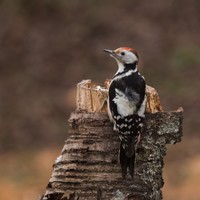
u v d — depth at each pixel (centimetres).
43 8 2391
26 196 1394
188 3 2394
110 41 2272
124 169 718
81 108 771
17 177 1489
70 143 734
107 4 2427
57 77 2127
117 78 773
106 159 725
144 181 729
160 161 744
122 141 719
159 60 2159
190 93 1966
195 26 2319
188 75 2072
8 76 2141
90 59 2205
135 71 807
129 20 2347
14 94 2034
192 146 1606
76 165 729
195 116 1817
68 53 2231
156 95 778
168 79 2059
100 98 771
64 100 1978
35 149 1689
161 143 739
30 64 2197
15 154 1656
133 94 744
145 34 2278
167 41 2245
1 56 2233
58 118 1881
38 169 1534
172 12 2367
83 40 2280
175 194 1378
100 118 729
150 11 2380
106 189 722
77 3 2420
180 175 1458
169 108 1912
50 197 738
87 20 2356
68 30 2325
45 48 2262
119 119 720
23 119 1872
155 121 736
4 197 1394
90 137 729
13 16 2367
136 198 724
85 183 726
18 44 2286
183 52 2159
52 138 1762
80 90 777
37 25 2350
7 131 1802
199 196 1359
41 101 1981
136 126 722
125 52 839
